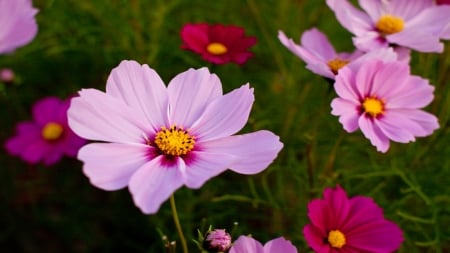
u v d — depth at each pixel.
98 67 0.64
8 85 0.62
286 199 0.58
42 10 0.64
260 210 0.58
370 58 0.45
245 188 0.57
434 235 0.54
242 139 0.39
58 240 0.62
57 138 0.56
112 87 0.40
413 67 0.57
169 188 0.36
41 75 0.67
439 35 0.47
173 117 0.41
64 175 0.64
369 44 0.48
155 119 0.40
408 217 0.49
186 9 0.66
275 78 0.64
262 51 0.64
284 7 0.64
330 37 0.65
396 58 0.46
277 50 0.62
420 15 0.50
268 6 0.66
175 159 0.39
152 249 0.54
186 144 0.39
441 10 0.50
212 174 0.36
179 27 0.65
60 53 0.65
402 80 0.45
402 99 0.45
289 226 0.57
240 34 0.54
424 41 0.46
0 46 0.47
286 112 0.60
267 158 0.38
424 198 0.50
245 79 0.62
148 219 0.58
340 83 0.44
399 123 0.45
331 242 0.42
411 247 0.53
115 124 0.39
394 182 0.56
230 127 0.40
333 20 0.65
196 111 0.41
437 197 0.53
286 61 0.63
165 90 0.41
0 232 0.63
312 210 0.42
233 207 0.56
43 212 0.63
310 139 0.49
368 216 0.42
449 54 0.54
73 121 0.38
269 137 0.39
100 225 0.62
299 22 0.64
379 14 0.51
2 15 0.47
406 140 0.43
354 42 0.48
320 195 0.51
